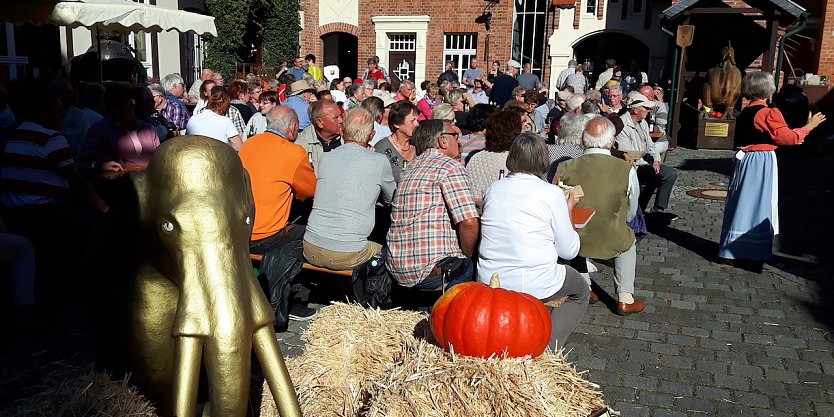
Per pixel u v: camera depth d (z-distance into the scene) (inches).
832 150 558.6
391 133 249.0
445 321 105.0
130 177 58.7
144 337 62.5
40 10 302.7
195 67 614.5
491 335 101.1
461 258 161.5
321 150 235.5
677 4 555.5
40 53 418.6
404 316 127.7
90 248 67.8
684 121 609.3
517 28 758.5
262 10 680.4
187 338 51.1
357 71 821.9
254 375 102.1
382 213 221.6
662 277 237.3
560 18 718.5
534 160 143.2
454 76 570.9
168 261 56.1
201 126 253.1
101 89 301.4
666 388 153.2
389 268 167.0
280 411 55.4
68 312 186.7
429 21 754.8
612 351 173.0
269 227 182.1
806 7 700.7
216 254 52.8
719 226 313.7
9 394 126.5
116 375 67.8
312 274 198.4
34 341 167.0
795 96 544.4
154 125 285.4
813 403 147.9
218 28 631.2
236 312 51.7
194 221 52.9
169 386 65.4
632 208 197.6
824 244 284.2
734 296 218.5
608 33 720.3
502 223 141.6
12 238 167.6
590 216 166.7
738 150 250.5
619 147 304.5
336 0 773.9
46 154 188.9
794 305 210.7
